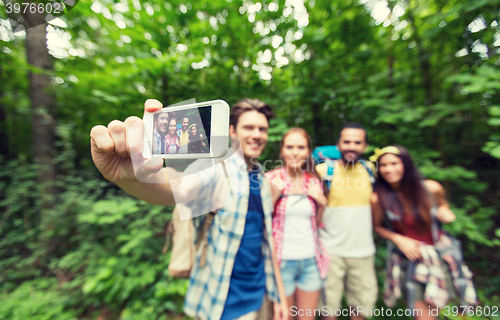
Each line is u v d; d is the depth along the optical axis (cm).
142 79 255
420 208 141
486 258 242
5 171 312
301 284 149
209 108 62
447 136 324
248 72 303
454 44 246
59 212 266
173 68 246
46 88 260
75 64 266
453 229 193
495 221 258
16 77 274
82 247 245
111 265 224
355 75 315
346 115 312
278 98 281
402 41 281
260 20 289
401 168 140
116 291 212
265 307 121
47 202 288
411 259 140
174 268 126
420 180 142
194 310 111
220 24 281
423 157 232
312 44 283
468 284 137
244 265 108
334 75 288
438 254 139
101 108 277
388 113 233
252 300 109
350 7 269
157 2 252
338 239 156
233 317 104
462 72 248
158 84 268
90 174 315
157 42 273
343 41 295
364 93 263
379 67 325
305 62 287
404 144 257
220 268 104
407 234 146
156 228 235
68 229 263
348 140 152
